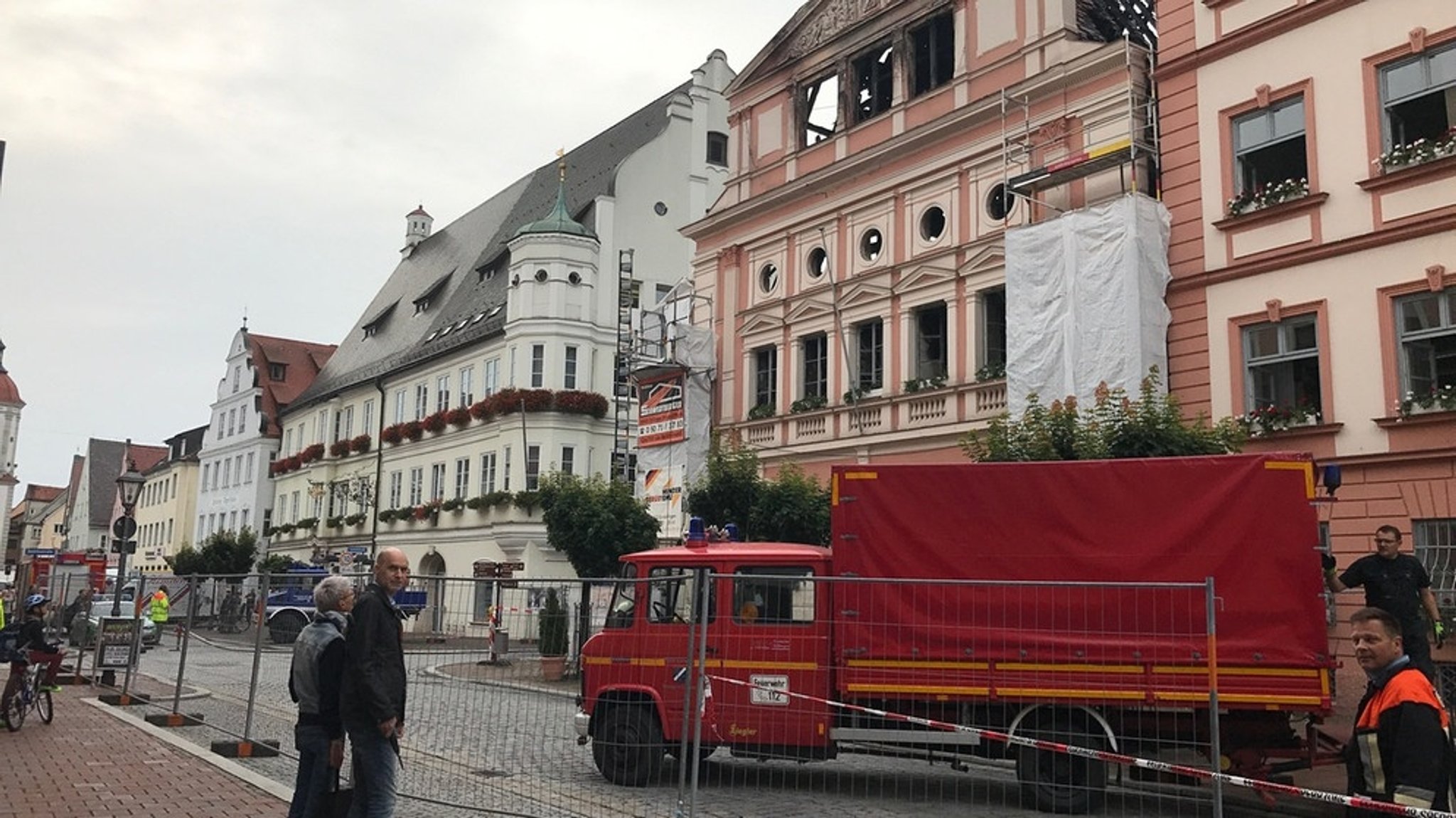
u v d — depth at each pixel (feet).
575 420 131.64
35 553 176.76
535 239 134.62
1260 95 58.75
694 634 29.68
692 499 74.02
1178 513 33.01
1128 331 60.18
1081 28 72.33
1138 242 60.59
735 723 35.55
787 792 34.86
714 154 148.66
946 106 76.89
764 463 86.69
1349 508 53.16
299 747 24.23
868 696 34.53
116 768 36.45
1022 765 32.73
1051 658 32.96
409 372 163.32
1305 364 56.29
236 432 223.30
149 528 276.00
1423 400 50.78
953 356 73.67
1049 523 34.19
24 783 33.63
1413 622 33.50
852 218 83.30
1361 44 55.01
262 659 43.39
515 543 128.26
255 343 221.46
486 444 137.90
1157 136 63.87
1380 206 53.57
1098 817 31.73
